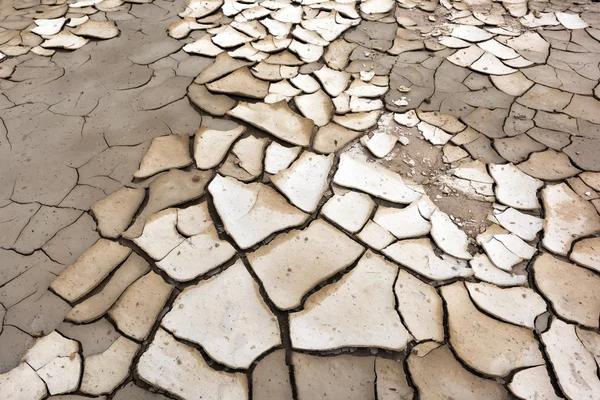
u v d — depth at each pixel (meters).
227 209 1.53
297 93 1.98
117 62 2.15
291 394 1.15
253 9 2.51
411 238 1.46
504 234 1.47
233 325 1.26
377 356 1.21
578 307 1.30
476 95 1.99
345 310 1.29
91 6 2.54
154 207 1.54
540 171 1.67
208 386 1.16
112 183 1.62
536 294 1.33
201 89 1.99
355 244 1.44
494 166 1.69
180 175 1.65
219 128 1.82
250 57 2.17
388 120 1.87
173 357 1.20
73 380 1.16
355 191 1.59
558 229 1.49
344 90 2.01
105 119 1.86
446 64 2.16
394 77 2.08
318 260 1.40
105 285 1.34
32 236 1.46
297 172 1.66
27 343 1.22
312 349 1.22
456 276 1.37
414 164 1.70
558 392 1.14
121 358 1.20
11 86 2.02
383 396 1.14
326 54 2.21
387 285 1.35
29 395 1.13
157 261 1.40
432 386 1.16
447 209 1.54
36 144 1.76
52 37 2.30
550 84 2.04
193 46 2.23
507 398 1.14
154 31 2.34
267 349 1.22
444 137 1.80
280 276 1.37
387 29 2.39
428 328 1.26
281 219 1.51
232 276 1.36
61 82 2.04
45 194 1.59
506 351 1.22
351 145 1.76
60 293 1.32
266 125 1.83
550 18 2.48
